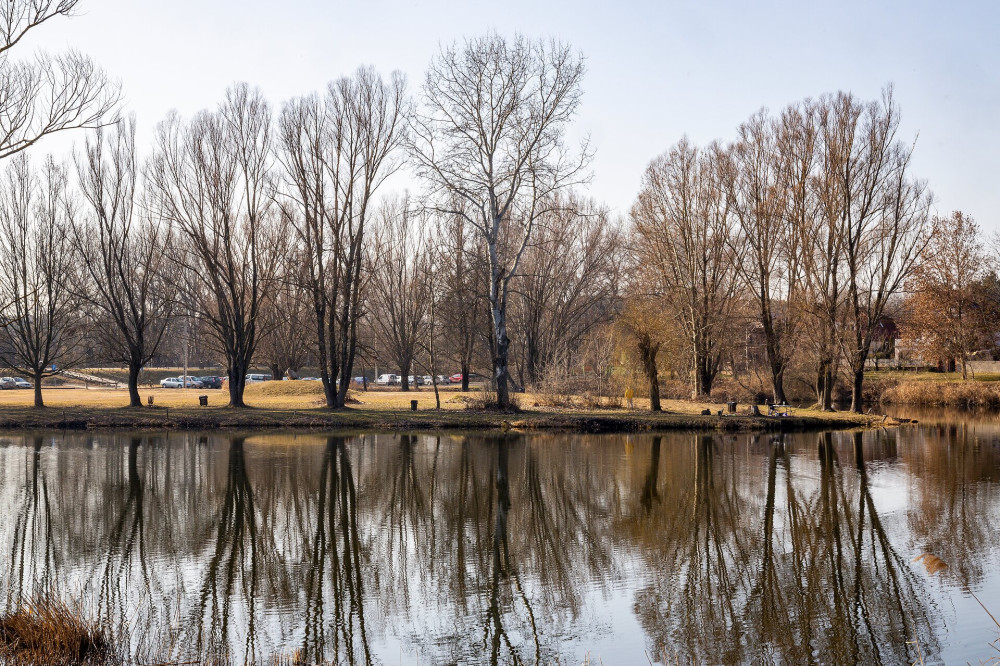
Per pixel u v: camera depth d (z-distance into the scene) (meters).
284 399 50.50
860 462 27.36
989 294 63.09
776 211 44.78
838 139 42.47
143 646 11.25
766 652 11.41
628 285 58.34
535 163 37.38
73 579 14.57
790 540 17.25
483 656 11.36
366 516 19.78
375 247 65.75
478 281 51.25
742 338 54.81
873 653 11.30
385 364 64.62
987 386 53.88
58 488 23.02
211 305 61.12
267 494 22.27
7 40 10.09
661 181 48.94
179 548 16.80
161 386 75.75
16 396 53.94
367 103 41.47
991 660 10.80
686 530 18.22
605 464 27.16
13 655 9.56
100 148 41.03
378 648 11.60
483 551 16.72
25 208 41.94
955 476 24.47
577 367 50.12
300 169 41.28
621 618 12.82
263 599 13.66
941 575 14.66
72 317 50.31
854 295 42.88
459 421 37.78
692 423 37.00
